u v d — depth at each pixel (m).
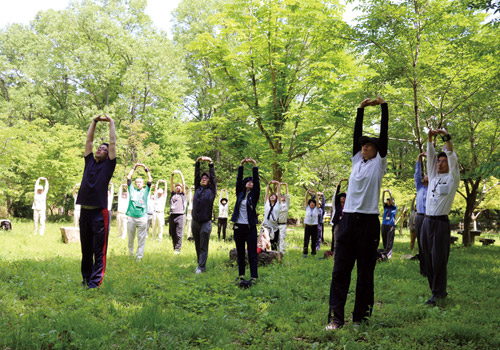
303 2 13.50
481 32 10.86
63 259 7.68
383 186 15.98
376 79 11.17
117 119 27.59
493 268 8.64
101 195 5.32
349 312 4.66
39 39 29.41
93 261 5.89
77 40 28.31
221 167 24.30
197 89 31.56
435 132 5.43
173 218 10.07
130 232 8.59
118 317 3.94
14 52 33.56
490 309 4.82
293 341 3.48
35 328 3.31
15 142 18.91
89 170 5.38
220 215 15.12
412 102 12.62
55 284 5.24
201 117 32.12
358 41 11.09
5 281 5.29
